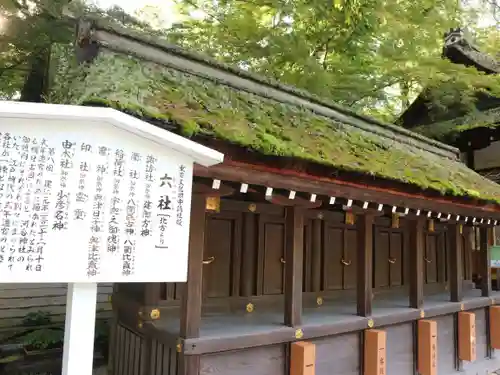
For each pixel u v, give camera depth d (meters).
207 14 8.77
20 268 1.96
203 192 3.20
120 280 2.15
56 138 2.09
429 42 8.90
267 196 3.44
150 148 2.30
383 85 9.35
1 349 5.77
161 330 3.48
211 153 2.37
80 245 2.08
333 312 4.63
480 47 12.69
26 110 1.97
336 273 5.38
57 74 3.34
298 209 3.86
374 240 5.97
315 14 7.93
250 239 4.47
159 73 3.36
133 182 2.24
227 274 4.27
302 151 3.15
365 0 7.65
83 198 2.12
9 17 5.73
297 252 3.85
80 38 3.26
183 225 2.35
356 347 4.41
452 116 10.66
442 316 5.70
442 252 7.36
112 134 2.21
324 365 4.08
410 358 5.11
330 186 3.66
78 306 2.14
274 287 4.61
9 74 6.40
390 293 6.08
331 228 5.38
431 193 4.30
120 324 4.68
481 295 6.75
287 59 8.23
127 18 7.05
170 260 2.29
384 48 8.45
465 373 5.86
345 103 9.36
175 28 8.30
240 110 3.50
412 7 8.35
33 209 2.02
